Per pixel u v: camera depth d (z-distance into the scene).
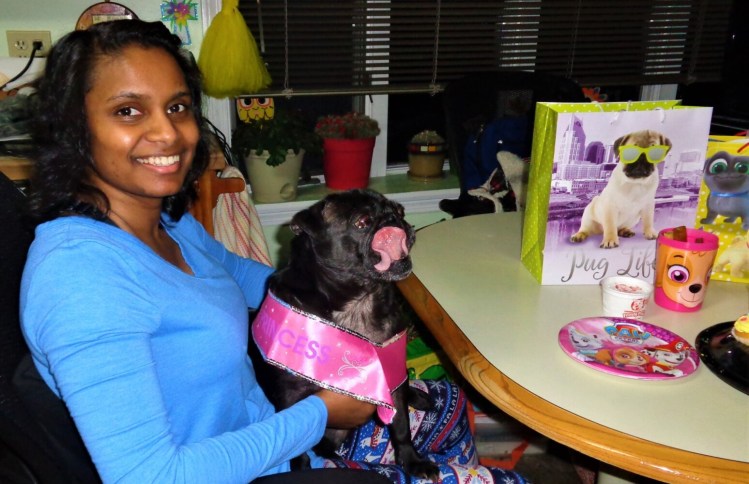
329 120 2.80
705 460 0.80
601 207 1.28
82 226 0.91
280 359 1.23
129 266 0.92
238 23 2.30
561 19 2.90
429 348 2.19
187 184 1.19
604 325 1.13
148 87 0.91
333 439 1.46
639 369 0.99
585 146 1.24
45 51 2.28
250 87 2.40
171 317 0.94
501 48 2.89
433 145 2.94
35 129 0.94
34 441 0.82
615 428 0.86
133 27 0.93
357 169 2.82
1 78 2.02
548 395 0.94
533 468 2.23
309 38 2.65
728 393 0.95
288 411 1.08
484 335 1.12
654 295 1.27
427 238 1.63
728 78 2.36
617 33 2.98
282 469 1.17
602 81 3.01
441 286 1.33
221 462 0.93
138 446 0.86
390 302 1.34
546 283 1.34
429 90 2.82
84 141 0.92
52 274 0.85
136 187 0.95
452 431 1.51
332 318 1.29
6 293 0.90
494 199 2.19
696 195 1.29
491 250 1.55
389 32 2.77
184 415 1.00
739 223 1.31
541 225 1.33
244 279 1.47
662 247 1.21
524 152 2.31
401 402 1.36
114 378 0.85
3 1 2.21
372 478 1.03
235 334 1.04
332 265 1.25
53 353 0.83
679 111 1.23
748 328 1.03
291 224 1.28
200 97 1.12
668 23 3.00
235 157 2.65
